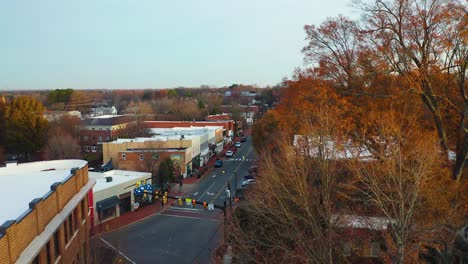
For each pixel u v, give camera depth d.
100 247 31.81
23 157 78.25
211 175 63.12
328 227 17.94
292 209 21.06
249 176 55.34
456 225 17.02
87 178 29.38
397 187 15.23
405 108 20.33
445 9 20.42
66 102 171.75
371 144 21.44
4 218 18.52
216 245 32.62
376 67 23.86
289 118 35.38
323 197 19.00
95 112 146.50
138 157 58.53
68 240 22.86
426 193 16.84
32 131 74.31
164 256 31.11
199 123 101.31
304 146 20.42
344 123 22.50
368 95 24.19
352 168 18.66
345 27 31.30
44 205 18.98
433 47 21.08
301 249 18.67
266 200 22.33
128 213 44.09
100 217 40.31
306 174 18.86
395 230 15.11
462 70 20.36
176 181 58.72
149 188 47.94
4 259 14.30
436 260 19.73
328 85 28.42
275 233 22.30
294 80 37.19
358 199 19.12
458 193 17.97
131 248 33.03
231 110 145.88
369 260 20.19
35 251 16.75
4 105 76.75
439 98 21.97
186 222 40.34
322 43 30.30
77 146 75.94
